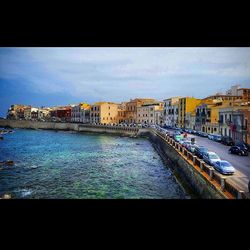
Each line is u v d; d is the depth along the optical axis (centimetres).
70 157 3819
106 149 4719
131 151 4478
